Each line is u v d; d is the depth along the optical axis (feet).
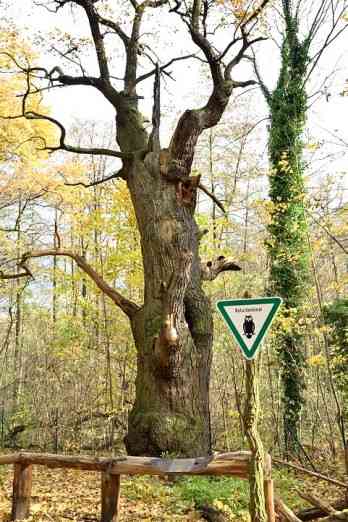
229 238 67.31
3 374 80.02
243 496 24.95
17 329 75.56
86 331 64.75
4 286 71.46
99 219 54.34
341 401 50.78
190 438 35.63
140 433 36.06
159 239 39.40
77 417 66.23
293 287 51.98
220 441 60.85
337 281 43.47
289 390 52.31
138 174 42.01
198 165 79.00
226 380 60.18
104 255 58.03
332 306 42.50
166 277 38.75
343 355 41.37
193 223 40.78
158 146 41.73
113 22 48.19
